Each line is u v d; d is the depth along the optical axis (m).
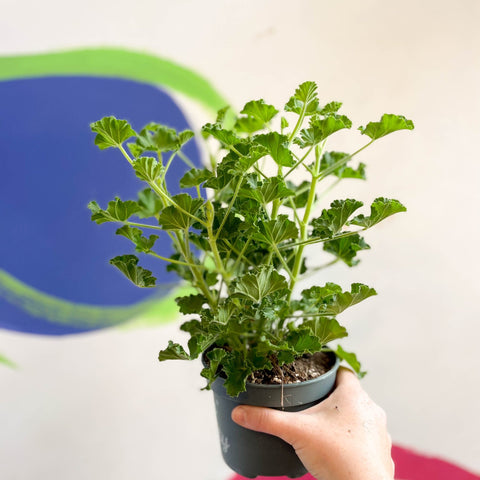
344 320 1.28
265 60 1.19
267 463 0.80
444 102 1.22
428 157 1.24
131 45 1.15
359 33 1.20
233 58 1.19
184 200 0.64
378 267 1.27
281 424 0.72
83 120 1.15
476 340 1.30
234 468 0.84
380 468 0.72
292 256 0.85
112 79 1.15
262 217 0.74
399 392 1.31
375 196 1.24
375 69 1.21
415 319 1.29
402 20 1.20
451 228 1.26
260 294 0.69
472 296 1.29
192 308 0.82
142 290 1.23
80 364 1.21
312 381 0.75
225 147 0.78
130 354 1.24
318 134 0.67
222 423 0.83
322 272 1.26
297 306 0.81
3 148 1.12
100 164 1.16
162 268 1.22
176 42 1.17
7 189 1.13
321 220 0.68
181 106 1.19
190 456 1.30
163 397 1.27
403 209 0.66
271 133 0.64
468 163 1.24
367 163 1.24
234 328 0.73
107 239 1.19
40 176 1.14
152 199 0.77
